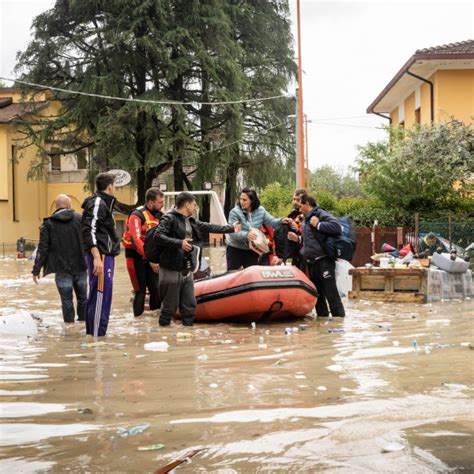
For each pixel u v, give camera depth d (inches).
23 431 166.4
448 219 792.3
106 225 338.6
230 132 1583.4
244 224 423.2
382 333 335.6
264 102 1726.1
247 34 1777.8
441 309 449.4
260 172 1744.6
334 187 2326.5
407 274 498.9
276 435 159.2
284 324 379.9
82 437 161.0
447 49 1017.5
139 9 1485.0
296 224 425.7
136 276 414.9
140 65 1577.3
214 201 557.0
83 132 1663.4
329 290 403.5
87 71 1567.4
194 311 376.8
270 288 372.2
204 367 247.0
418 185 882.8
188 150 1573.6
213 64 1531.7
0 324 338.3
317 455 144.8
